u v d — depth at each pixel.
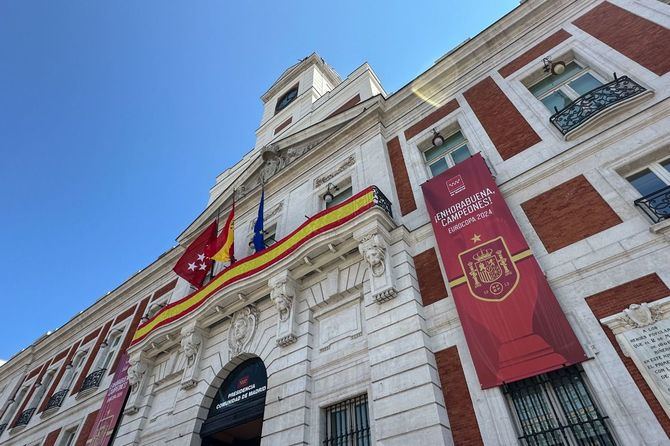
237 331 10.91
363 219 9.11
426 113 12.11
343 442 7.40
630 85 7.99
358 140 13.05
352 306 9.05
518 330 6.38
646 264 5.98
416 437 6.19
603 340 5.69
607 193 7.03
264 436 8.12
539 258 7.06
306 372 8.51
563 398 5.71
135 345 13.04
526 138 9.08
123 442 11.40
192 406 10.41
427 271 8.42
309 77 22.38
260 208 13.12
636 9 9.35
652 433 4.79
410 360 7.05
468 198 8.61
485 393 6.23
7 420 20.53
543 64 10.30
